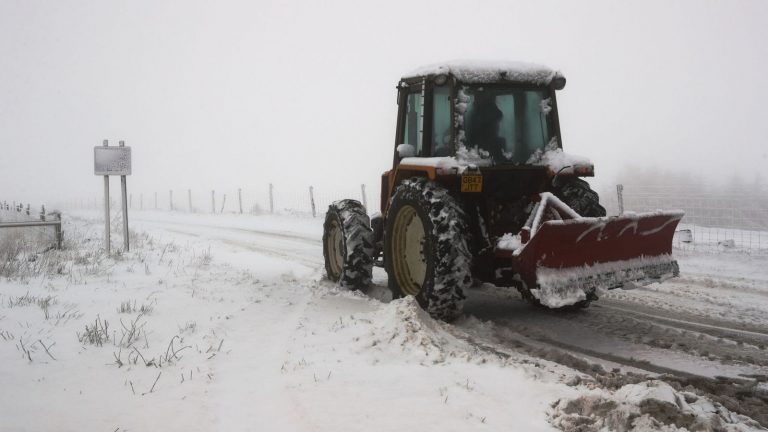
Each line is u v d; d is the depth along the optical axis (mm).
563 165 6324
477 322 5918
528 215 6355
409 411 3637
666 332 5727
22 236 11773
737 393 4129
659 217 5723
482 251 6219
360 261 7410
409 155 6992
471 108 6434
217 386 4129
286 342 5082
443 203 5922
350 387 4031
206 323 5738
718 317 6371
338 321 5719
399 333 4949
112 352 4824
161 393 4008
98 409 3756
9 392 4004
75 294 7035
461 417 3545
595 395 3594
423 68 6781
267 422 3562
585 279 5480
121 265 9547
